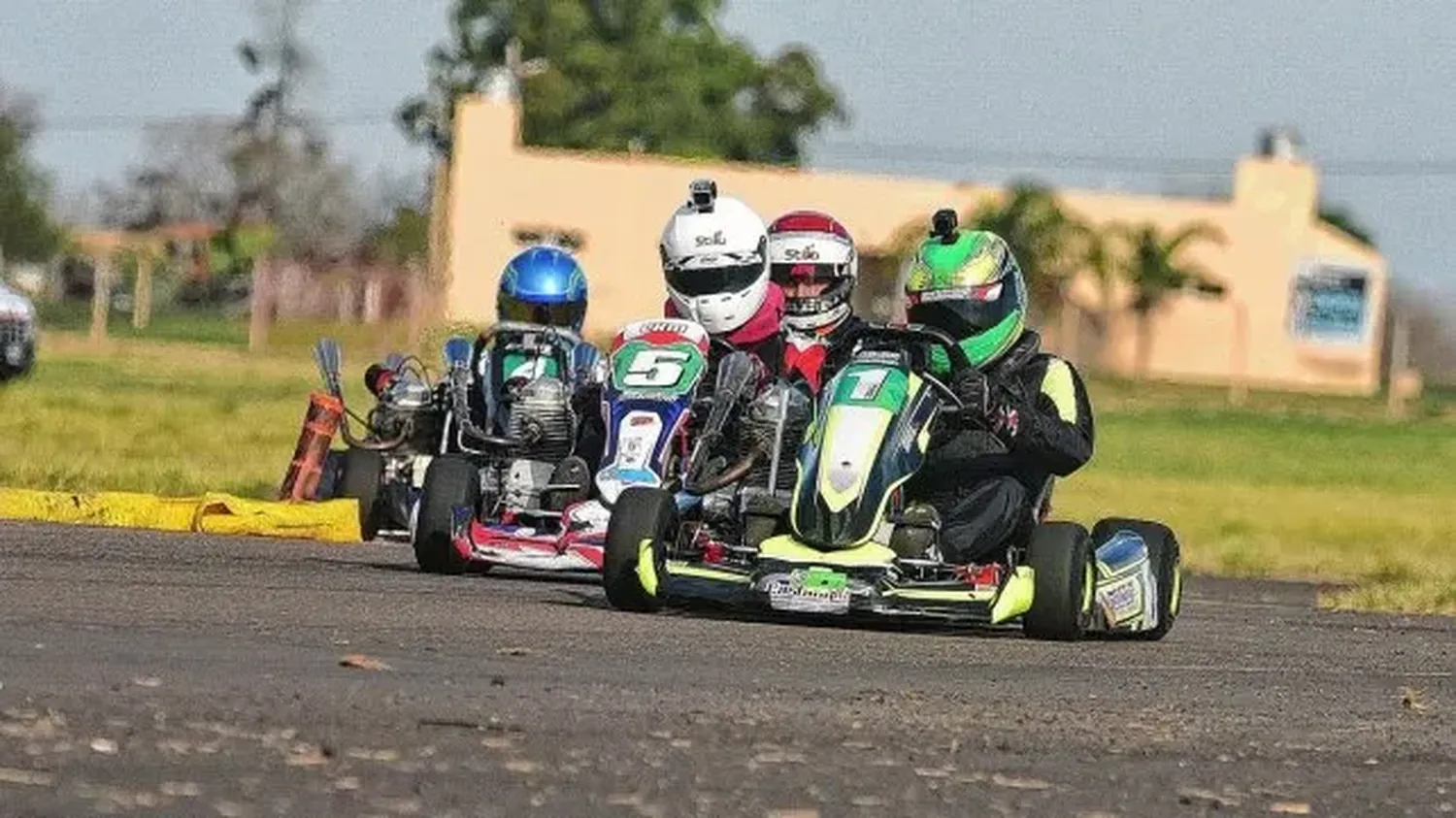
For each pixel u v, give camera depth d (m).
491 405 43.72
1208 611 44.34
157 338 188.25
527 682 23.39
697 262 41.38
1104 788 19.05
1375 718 25.20
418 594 34.38
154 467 63.16
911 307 34.16
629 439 39.28
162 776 16.97
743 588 31.70
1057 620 32.22
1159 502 87.31
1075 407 34.12
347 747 18.56
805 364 41.12
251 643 25.31
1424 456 142.25
